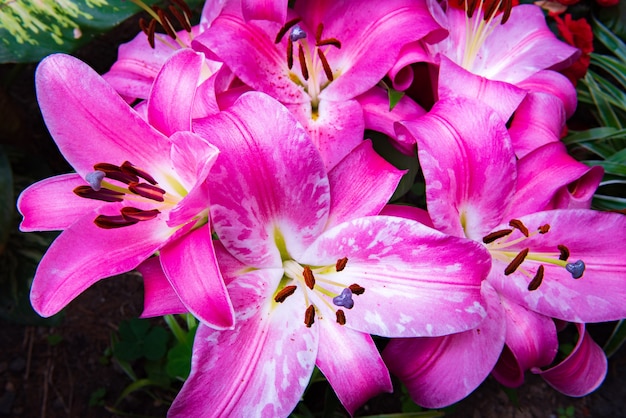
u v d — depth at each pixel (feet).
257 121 0.97
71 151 1.04
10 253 1.86
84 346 1.95
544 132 1.30
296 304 1.08
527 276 1.21
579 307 1.20
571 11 2.17
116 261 0.99
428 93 1.37
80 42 1.50
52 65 1.00
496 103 1.21
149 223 1.05
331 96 1.21
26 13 1.45
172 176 1.07
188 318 1.58
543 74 1.40
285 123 0.96
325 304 1.09
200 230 0.95
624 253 1.20
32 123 2.16
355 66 1.20
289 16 1.22
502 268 1.22
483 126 1.11
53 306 0.96
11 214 1.71
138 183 1.04
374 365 1.07
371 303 1.06
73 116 1.02
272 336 1.05
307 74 1.14
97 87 1.01
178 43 1.38
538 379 1.92
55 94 1.01
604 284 1.20
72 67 1.01
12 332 1.98
